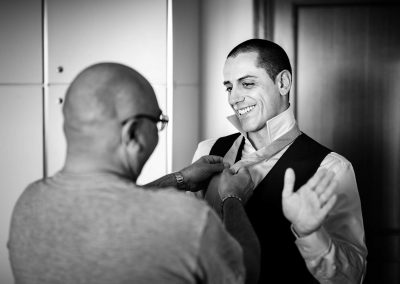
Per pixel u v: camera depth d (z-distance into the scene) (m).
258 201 1.49
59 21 2.05
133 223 0.91
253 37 2.53
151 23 2.02
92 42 2.05
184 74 2.24
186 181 1.49
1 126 2.11
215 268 0.95
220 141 1.75
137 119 0.99
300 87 2.54
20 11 2.06
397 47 2.49
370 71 2.51
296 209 1.16
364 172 2.55
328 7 2.50
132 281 0.90
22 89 2.09
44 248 0.94
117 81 0.98
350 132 2.54
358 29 2.50
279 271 1.46
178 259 0.91
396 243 2.57
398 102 2.51
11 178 2.13
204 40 2.56
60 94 2.08
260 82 1.48
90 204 0.93
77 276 0.91
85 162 0.98
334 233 1.45
